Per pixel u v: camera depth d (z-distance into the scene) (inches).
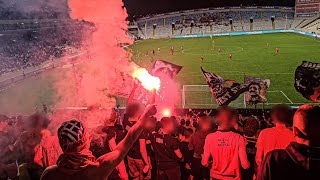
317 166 95.3
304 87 297.6
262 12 3016.7
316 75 291.3
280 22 2876.5
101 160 93.1
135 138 96.1
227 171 180.9
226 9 3115.2
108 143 209.5
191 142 233.0
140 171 222.8
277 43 1902.1
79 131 91.4
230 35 2600.9
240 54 1577.3
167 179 217.2
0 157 196.5
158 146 214.5
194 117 395.9
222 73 1179.3
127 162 227.1
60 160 92.3
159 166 217.2
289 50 1599.4
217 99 394.0
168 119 210.4
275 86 932.0
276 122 170.6
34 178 165.3
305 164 96.0
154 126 220.2
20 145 195.5
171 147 212.5
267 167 101.3
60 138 91.0
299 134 98.6
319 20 2596.0
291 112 169.8
